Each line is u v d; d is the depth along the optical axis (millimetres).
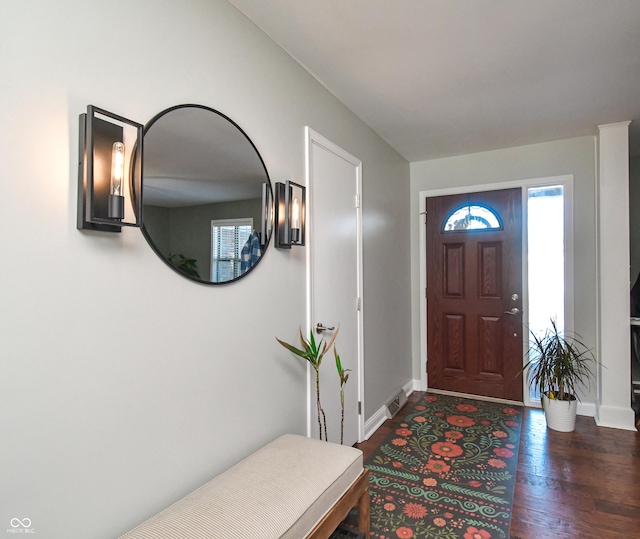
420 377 4031
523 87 2449
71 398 1075
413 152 3732
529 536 1776
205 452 1508
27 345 982
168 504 1354
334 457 1594
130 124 1193
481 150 3680
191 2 1484
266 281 1871
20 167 972
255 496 1294
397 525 1868
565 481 2234
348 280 2703
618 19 1783
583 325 3328
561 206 3441
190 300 1454
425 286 4012
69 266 1072
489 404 3566
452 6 1699
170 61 1393
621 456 2523
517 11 1732
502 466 2420
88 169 1076
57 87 1050
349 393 2676
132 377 1240
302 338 1963
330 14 1755
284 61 2045
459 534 1798
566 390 3232
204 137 1528
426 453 2605
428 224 3988
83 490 1102
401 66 2203
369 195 3076
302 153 2188
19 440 965
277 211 1931
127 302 1229
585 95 2555
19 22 974
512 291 3615
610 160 3016
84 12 1118
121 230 1205
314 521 1322
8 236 949
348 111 2746
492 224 3699
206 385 1519
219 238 1587
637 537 1760
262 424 1826
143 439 1271
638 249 3740
